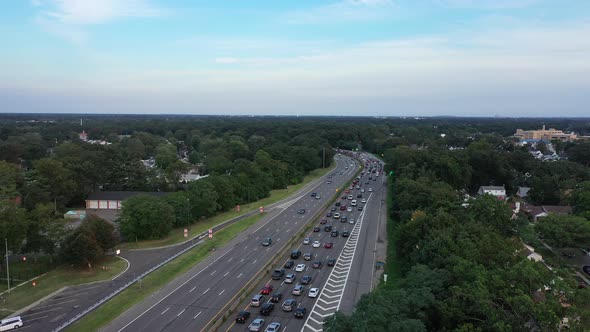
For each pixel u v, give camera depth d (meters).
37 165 108.50
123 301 58.88
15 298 60.47
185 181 145.62
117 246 85.25
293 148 193.75
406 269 67.56
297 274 71.12
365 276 70.25
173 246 86.19
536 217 113.00
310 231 100.06
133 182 135.75
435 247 59.38
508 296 40.47
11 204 73.19
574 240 82.12
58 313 55.66
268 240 87.62
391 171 154.88
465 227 66.00
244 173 135.88
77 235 72.19
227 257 79.62
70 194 115.12
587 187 107.94
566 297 39.94
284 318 54.66
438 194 95.44
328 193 148.50
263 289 62.72
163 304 58.56
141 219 87.69
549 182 137.12
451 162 136.38
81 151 149.00
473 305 41.59
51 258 75.12
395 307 39.72
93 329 51.03
